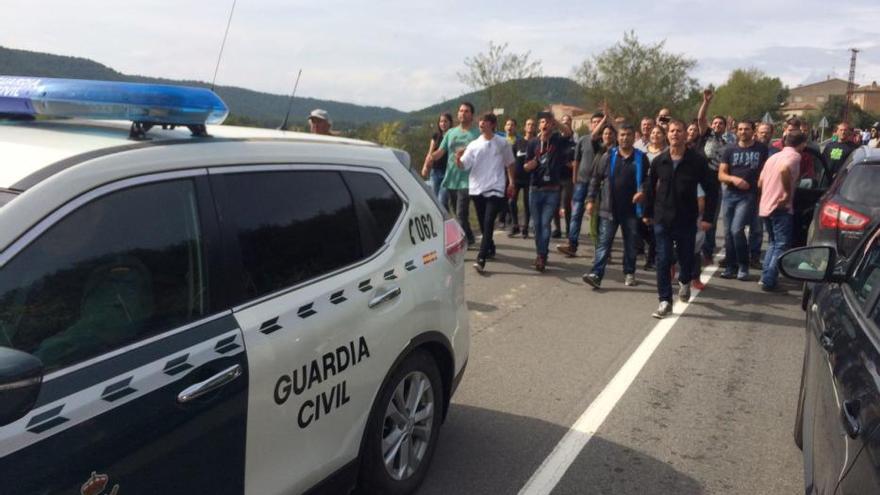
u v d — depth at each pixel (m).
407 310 3.10
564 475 3.62
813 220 7.04
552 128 8.36
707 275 8.73
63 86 2.31
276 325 2.40
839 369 2.47
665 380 5.06
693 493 3.50
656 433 4.17
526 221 10.96
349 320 2.73
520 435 4.06
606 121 9.26
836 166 10.55
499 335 6.04
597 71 44.81
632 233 7.76
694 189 6.67
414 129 24.84
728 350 5.79
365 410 2.86
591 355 5.57
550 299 7.32
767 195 7.72
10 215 1.83
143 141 2.29
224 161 2.44
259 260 2.46
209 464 2.13
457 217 9.65
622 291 7.75
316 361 2.55
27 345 1.80
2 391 1.55
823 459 2.42
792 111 102.94
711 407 4.59
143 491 1.94
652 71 43.44
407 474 3.26
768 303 7.39
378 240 3.08
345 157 3.07
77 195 1.96
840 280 3.11
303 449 2.53
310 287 2.63
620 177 7.54
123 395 1.90
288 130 3.53
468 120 9.17
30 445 1.68
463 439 3.98
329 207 2.87
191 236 2.25
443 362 3.54
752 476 3.69
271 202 2.59
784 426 4.32
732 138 12.08
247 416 2.26
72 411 1.78
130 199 2.11
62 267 1.91
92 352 1.92
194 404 2.07
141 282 2.09
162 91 2.31
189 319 2.18
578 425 4.24
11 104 2.44
